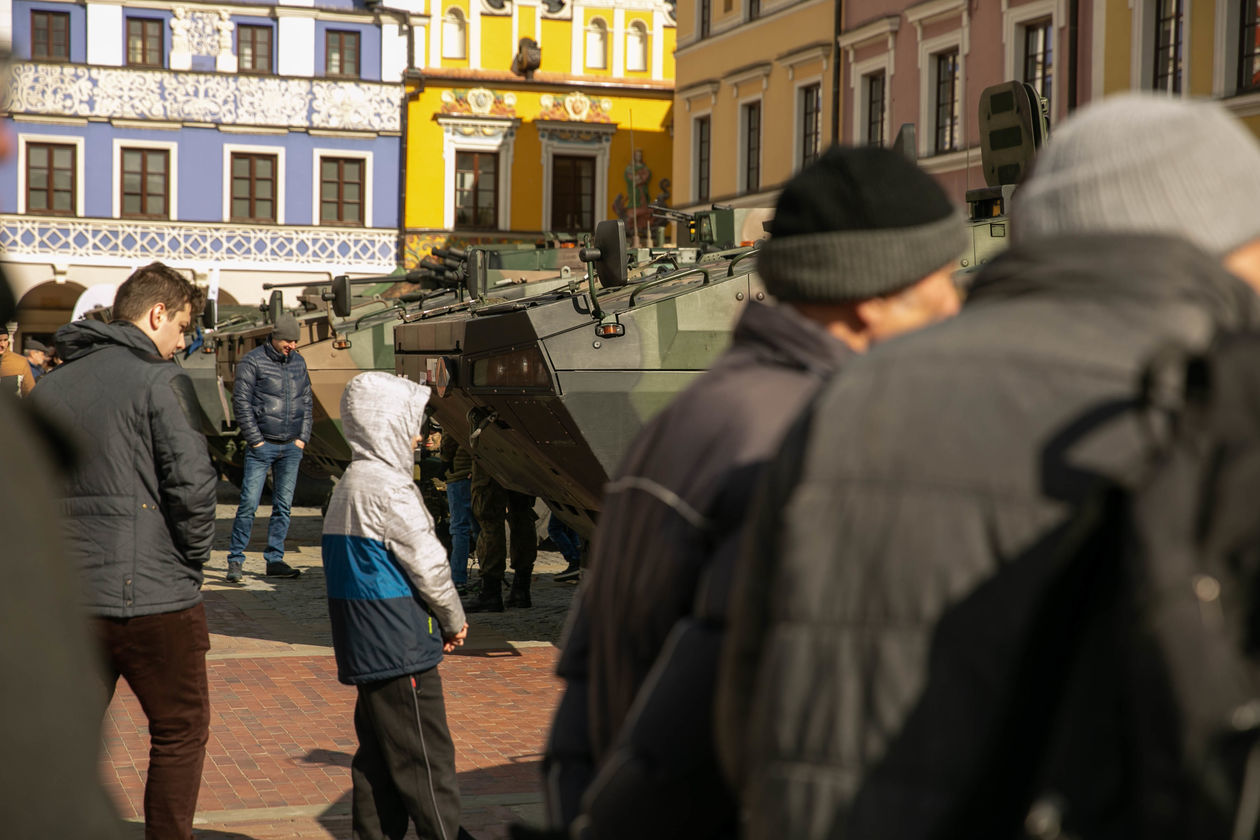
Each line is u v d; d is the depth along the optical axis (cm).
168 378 416
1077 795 118
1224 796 110
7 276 98
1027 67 2244
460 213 3825
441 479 1197
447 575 433
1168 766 112
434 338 870
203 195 3650
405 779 437
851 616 128
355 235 3741
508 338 736
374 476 435
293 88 3684
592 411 713
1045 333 132
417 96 3766
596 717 198
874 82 2655
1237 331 121
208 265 3650
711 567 172
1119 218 141
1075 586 122
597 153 3894
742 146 3056
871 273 185
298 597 1088
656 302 720
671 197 3884
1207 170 141
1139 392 123
